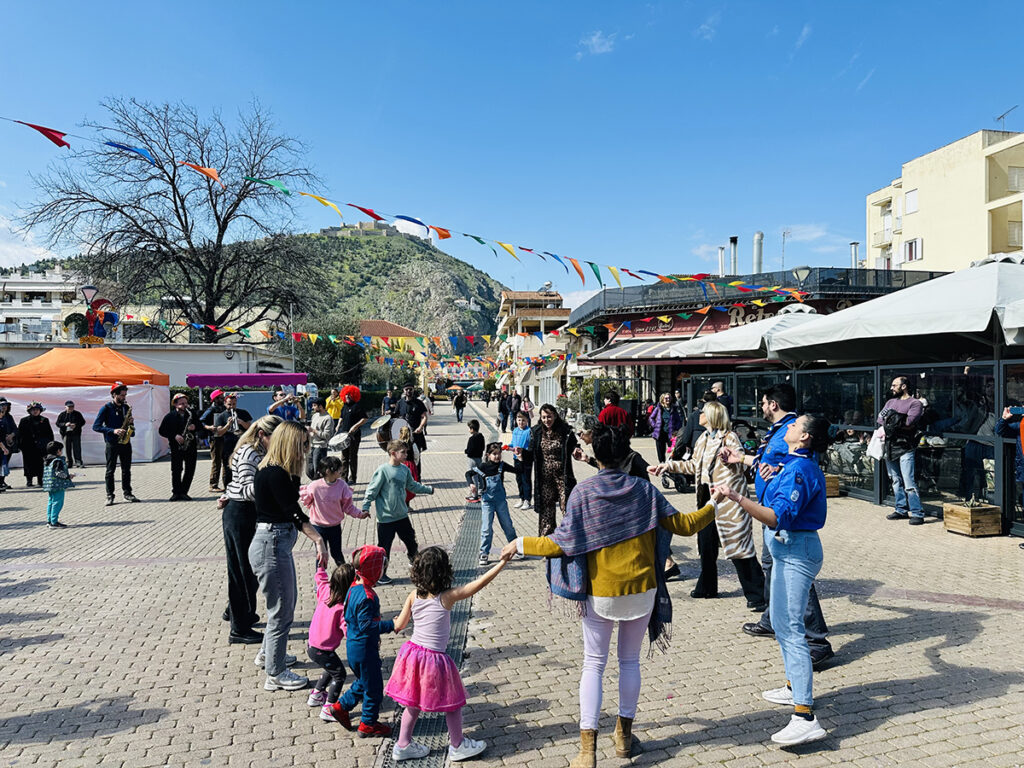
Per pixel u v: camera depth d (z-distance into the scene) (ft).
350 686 13.23
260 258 107.96
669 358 61.46
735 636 16.03
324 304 124.67
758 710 12.32
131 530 29.32
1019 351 36.27
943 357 41.04
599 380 86.17
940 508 28.66
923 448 29.58
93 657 15.30
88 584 21.07
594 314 89.20
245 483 15.60
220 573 22.33
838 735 11.31
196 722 12.26
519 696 13.15
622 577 10.26
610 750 11.05
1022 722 11.57
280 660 13.67
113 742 11.51
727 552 17.34
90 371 56.34
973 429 27.04
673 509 10.80
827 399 36.27
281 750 11.28
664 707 12.48
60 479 30.19
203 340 106.01
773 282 73.15
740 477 17.34
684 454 26.23
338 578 12.59
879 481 31.94
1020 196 101.60
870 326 28.66
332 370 133.49
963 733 11.27
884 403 31.91
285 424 13.87
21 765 10.75
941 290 27.68
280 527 13.64
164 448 60.18
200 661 15.11
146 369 60.29
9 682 13.97
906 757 10.59
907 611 17.19
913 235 121.49
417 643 10.91
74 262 105.40
